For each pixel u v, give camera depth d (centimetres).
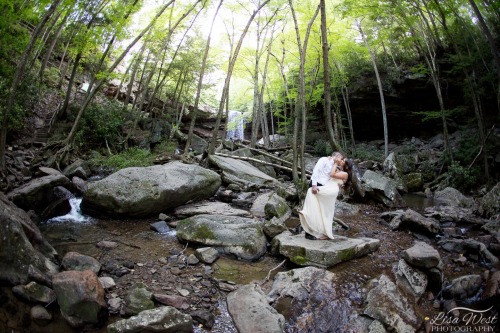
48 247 489
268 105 2712
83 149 1245
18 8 966
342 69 1920
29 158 1021
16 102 1073
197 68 1962
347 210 804
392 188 896
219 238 551
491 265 522
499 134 1373
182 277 465
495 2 958
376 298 412
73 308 359
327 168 554
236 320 376
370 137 2244
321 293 424
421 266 475
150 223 674
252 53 1927
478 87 1268
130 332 330
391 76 1864
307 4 1420
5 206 472
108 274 457
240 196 838
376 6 1204
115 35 1148
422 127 1988
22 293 380
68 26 1308
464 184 1144
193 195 760
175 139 1747
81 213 712
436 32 1391
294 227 664
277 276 466
